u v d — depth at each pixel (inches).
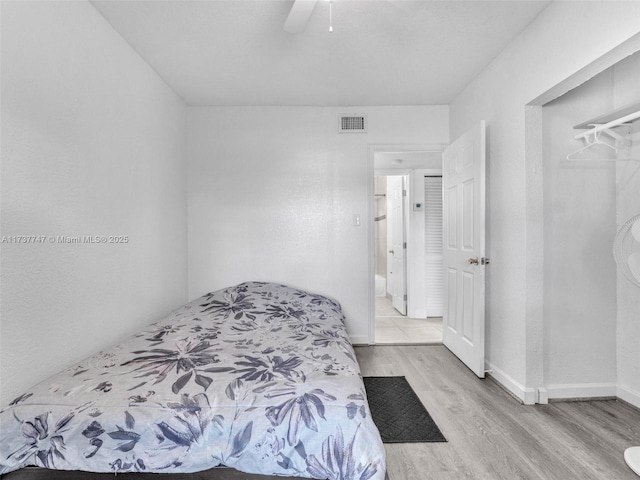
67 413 48.3
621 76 88.8
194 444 46.8
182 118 129.4
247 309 105.3
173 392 52.6
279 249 136.1
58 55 65.1
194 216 134.9
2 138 53.4
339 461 45.3
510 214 93.7
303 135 135.3
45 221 61.8
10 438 47.4
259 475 46.7
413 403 87.8
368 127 135.6
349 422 47.1
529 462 64.5
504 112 96.0
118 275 85.4
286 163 135.6
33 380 59.1
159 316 108.8
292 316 101.7
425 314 182.7
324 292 136.2
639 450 66.2
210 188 135.1
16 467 46.9
